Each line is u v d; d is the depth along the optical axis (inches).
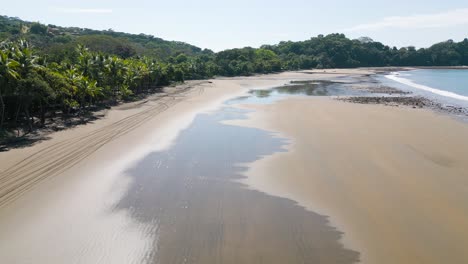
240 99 2325.3
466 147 1115.9
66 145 1189.1
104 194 810.2
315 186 841.5
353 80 4114.2
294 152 1099.9
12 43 1470.2
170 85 3255.4
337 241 613.9
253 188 842.2
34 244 611.5
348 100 2231.8
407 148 1112.8
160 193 817.5
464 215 690.8
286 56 7411.4
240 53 6151.6
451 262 552.4
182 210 733.9
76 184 864.3
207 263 554.3
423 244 599.5
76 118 1616.6
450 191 796.0
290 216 704.4
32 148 1147.3
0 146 1157.7
